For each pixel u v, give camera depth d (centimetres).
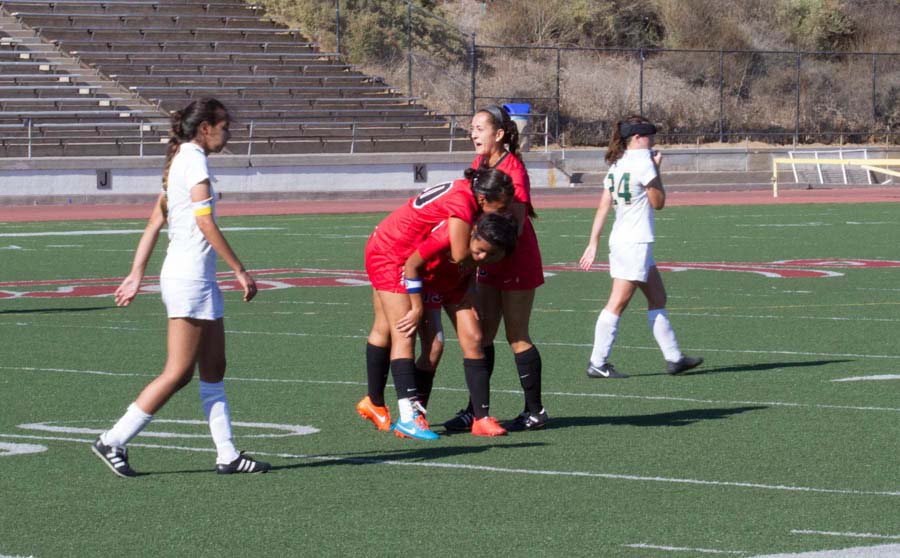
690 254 8775
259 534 2320
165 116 17138
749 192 18188
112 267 7994
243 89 18050
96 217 12850
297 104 18275
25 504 2536
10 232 10881
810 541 2266
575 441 3144
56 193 14925
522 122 18350
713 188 18662
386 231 3100
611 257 4088
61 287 6856
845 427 3294
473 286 3219
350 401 3681
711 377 4106
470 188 2964
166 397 2716
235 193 15700
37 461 2909
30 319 5541
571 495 2606
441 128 18725
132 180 15312
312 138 17562
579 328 5278
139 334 5081
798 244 9606
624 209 4047
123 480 2738
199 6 19888
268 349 4672
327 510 2491
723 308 5888
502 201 2942
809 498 2577
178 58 18400
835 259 8400
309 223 12038
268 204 15138
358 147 17962
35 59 17538
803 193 17838
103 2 19162
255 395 3762
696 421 3391
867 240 9994
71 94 17062
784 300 6178
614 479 2745
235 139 17188
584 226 11562
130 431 2720
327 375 4116
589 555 2183
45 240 10069
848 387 3894
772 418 3422
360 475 2789
